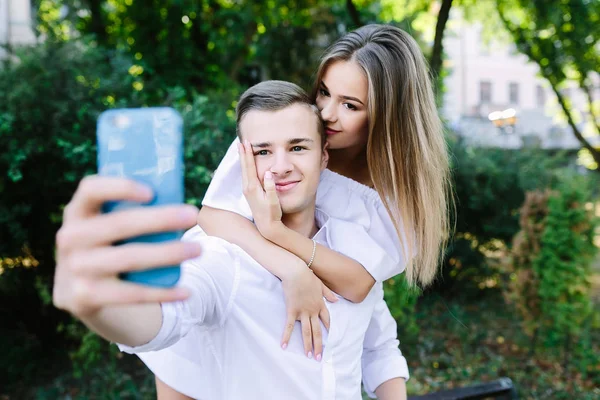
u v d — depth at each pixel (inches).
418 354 185.5
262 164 48.3
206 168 138.6
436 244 55.8
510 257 193.6
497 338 201.8
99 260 21.0
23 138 133.6
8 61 142.4
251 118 47.8
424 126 54.3
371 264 51.3
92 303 21.3
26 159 136.4
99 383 142.4
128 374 150.1
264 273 47.5
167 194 24.9
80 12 225.0
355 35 53.8
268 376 45.9
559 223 177.8
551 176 259.1
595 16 250.7
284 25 287.0
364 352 62.1
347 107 52.1
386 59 51.5
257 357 46.1
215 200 52.4
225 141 144.2
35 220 147.8
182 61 225.9
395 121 52.4
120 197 20.9
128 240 24.5
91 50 152.9
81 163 136.5
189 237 56.8
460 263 252.8
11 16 213.9
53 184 140.2
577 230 177.9
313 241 49.6
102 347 145.2
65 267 21.3
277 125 47.0
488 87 901.8
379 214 56.9
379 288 57.3
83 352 138.6
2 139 132.5
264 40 286.7
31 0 211.8
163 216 21.1
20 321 157.8
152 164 25.1
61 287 21.6
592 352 177.5
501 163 260.5
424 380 167.6
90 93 142.7
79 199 21.0
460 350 189.9
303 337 46.3
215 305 44.9
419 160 53.6
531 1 258.2
